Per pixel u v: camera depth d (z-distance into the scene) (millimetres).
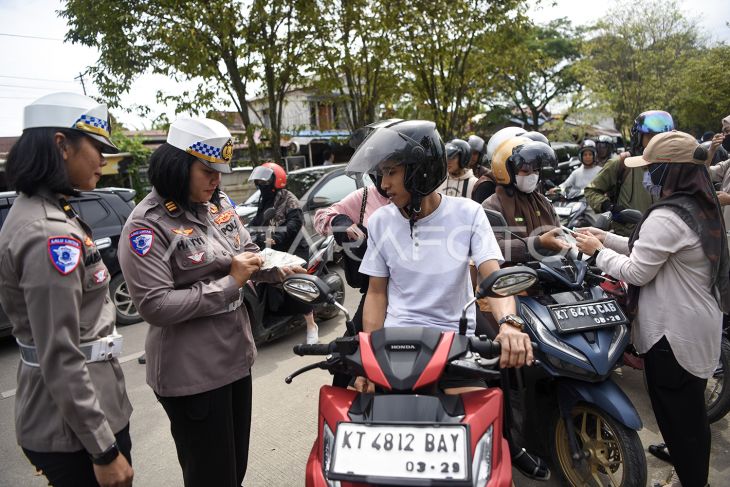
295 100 15656
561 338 2326
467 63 10797
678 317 2168
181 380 1923
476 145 5297
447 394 1712
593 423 2572
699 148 2100
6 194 5195
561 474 2496
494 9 10070
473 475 1402
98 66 8219
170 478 2832
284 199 5023
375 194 3023
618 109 22219
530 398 2584
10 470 3012
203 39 7809
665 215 2150
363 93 9945
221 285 1923
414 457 1399
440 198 1997
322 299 1794
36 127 1540
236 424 2242
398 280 1984
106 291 1735
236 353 2061
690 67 20703
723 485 2496
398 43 9594
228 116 8992
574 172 7078
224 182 12031
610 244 2779
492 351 1704
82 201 5469
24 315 1530
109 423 1669
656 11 19938
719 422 3018
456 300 1941
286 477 2762
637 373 3742
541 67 12445
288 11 8102
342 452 1449
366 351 1647
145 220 1859
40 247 1440
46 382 1459
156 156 1893
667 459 2705
